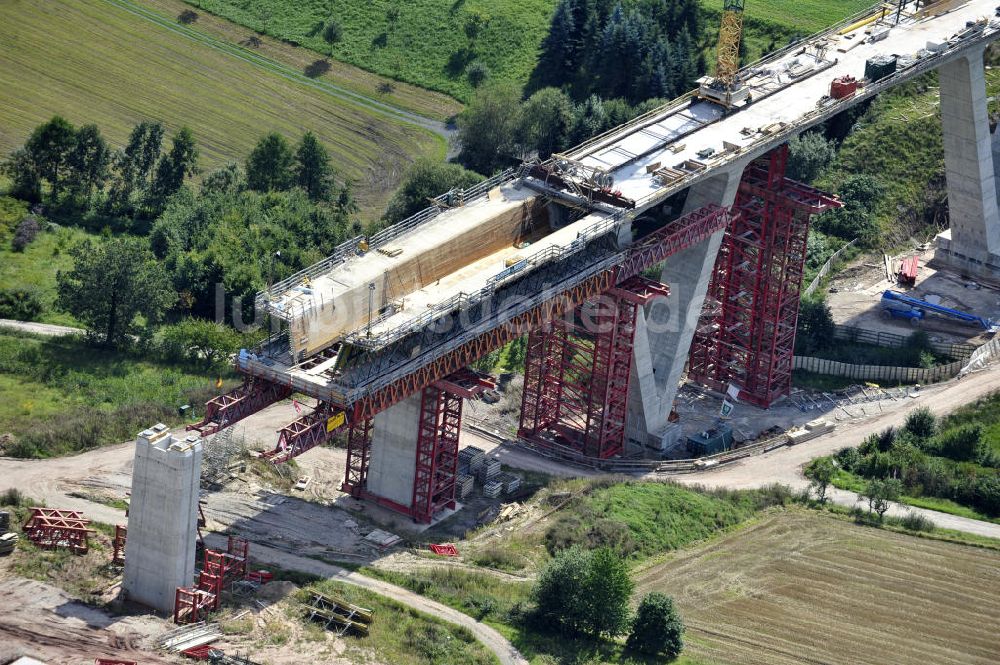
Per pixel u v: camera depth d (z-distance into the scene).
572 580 165.25
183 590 154.50
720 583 183.25
